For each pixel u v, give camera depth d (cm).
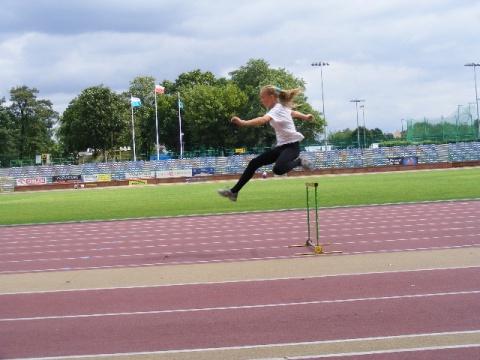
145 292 865
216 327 671
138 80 9588
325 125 7456
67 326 707
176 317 720
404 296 769
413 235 1372
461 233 1365
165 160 6719
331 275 920
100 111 8275
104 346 625
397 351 569
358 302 750
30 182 6191
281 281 893
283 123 786
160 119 8469
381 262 1016
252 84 8375
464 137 6241
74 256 1319
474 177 3806
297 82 7762
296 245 1273
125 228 1870
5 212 2878
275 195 3088
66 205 3209
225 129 7606
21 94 8575
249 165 827
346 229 1547
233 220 1934
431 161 5984
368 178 4500
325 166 6275
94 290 899
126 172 6297
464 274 883
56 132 10300
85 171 6806
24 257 1345
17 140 8306
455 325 640
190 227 1797
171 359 574
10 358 602
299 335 629
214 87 8094
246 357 570
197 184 5472
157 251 1332
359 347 585
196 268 1048
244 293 825
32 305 820
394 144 6812
